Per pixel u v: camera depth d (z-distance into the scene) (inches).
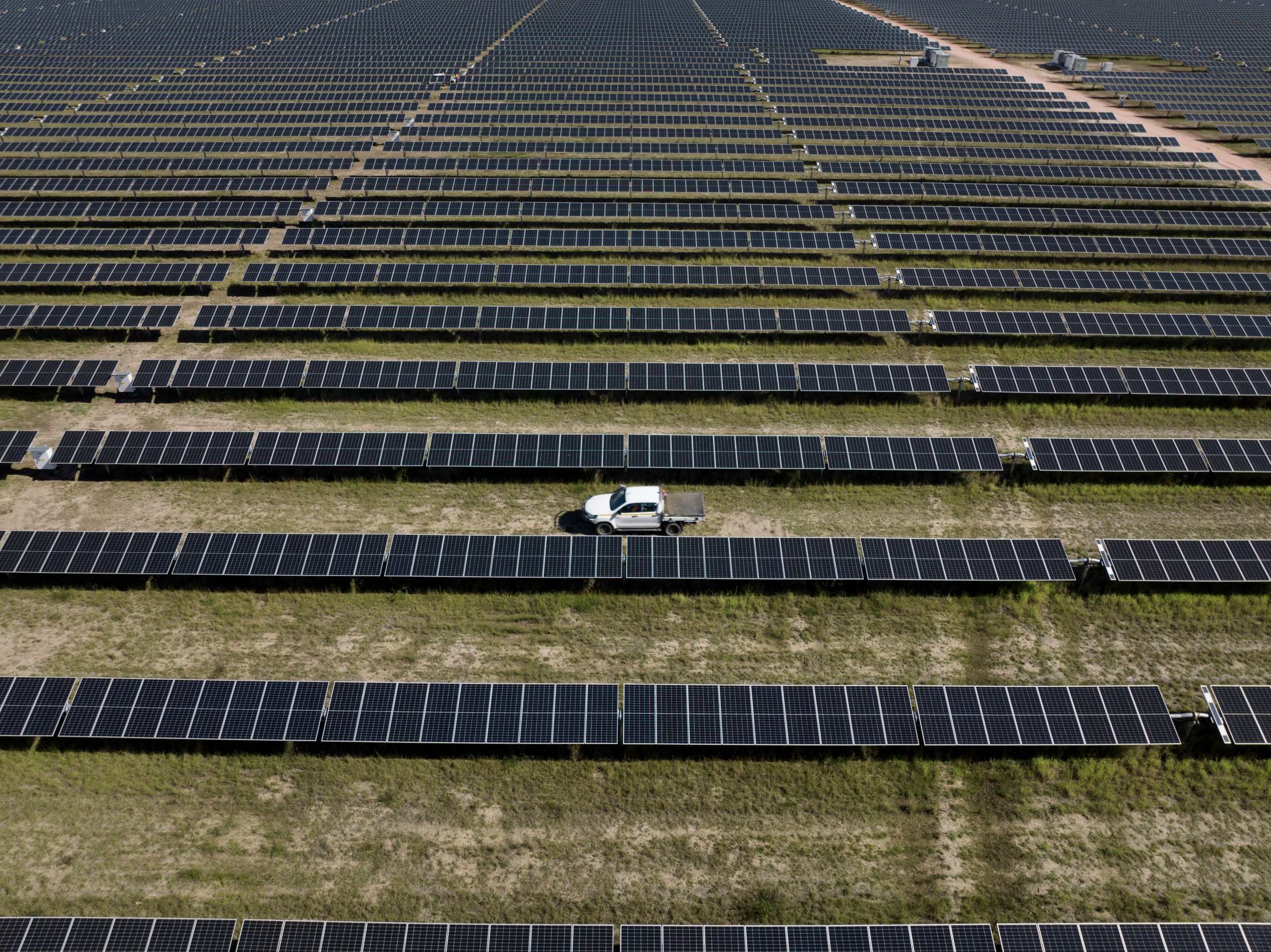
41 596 1286.9
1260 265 2274.9
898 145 3056.1
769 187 2598.4
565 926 889.5
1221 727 1088.8
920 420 1690.5
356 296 2052.2
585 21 5659.5
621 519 1393.9
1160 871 980.6
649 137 3174.2
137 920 882.8
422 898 946.1
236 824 1010.7
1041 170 2810.0
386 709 1093.1
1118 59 4894.2
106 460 1496.1
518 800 1040.8
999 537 1429.6
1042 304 2076.8
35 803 1023.0
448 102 3651.6
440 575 1285.7
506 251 2277.3
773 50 4805.6
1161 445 1539.1
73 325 1888.5
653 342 1920.5
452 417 1669.5
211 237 2289.6
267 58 4498.0
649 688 1115.9
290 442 1519.4
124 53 4709.6
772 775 1067.3
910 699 1121.4
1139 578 1296.8
